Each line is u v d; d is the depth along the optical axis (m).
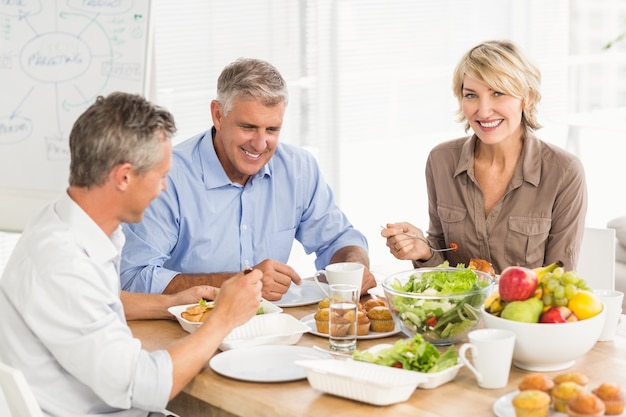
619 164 7.34
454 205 3.09
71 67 3.61
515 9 7.23
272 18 5.59
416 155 6.77
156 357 2.04
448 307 2.20
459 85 2.98
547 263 3.00
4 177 3.69
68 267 1.99
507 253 3.01
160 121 2.05
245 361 2.18
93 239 2.07
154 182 2.08
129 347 2.02
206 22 5.29
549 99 7.59
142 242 2.81
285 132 5.80
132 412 2.16
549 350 2.03
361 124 6.36
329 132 6.12
